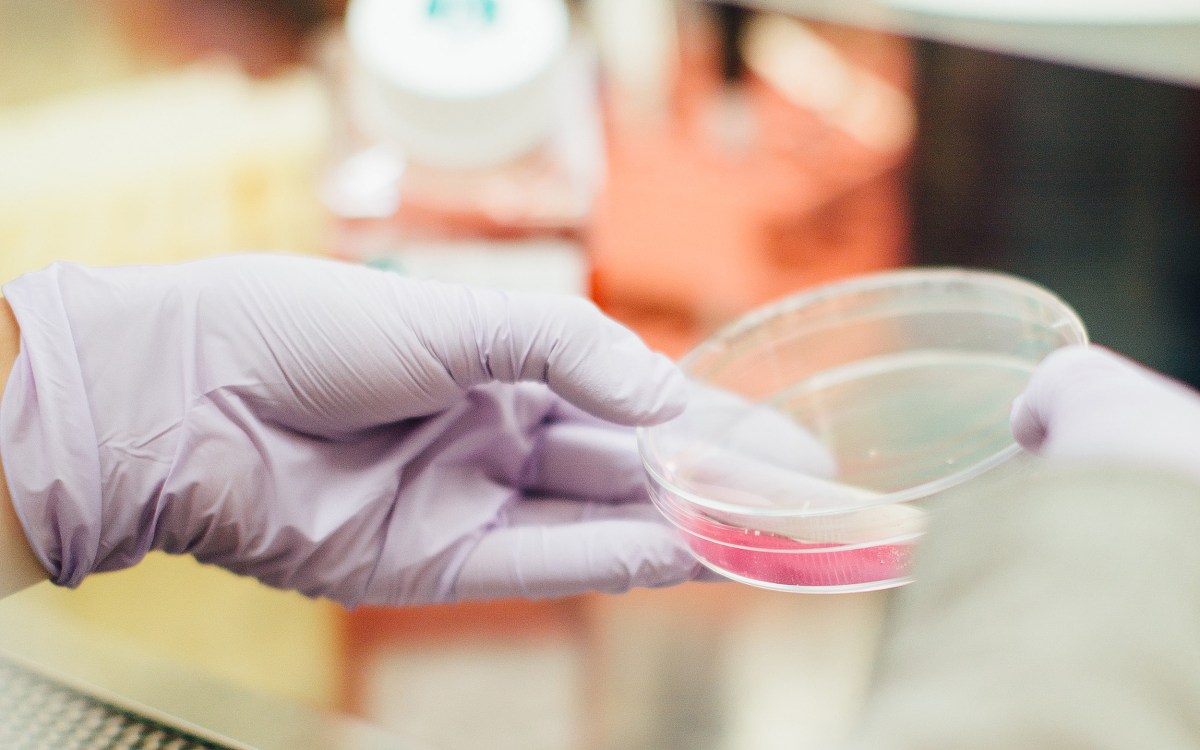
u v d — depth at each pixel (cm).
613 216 62
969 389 52
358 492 51
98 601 56
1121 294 59
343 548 51
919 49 63
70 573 49
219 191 62
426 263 60
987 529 31
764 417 54
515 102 60
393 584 52
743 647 56
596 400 51
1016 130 61
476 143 61
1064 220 60
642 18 64
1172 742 26
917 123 62
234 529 50
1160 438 44
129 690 49
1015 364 52
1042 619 28
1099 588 28
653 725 54
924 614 31
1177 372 57
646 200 62
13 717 48
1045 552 30
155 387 49
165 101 64
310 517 50
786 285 61
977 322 54
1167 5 61
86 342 49
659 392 51
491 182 61
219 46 65
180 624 56
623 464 53
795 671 55
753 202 61
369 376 50
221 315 50
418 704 55
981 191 61
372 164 61
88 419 49
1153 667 27
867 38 63
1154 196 60
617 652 56
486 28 60
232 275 50
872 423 52
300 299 50
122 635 56
